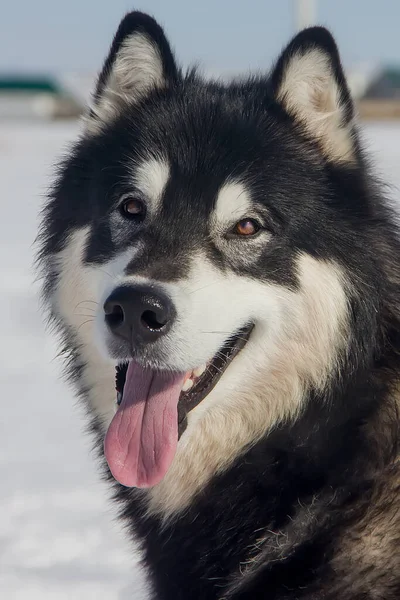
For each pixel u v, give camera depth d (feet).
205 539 12.06
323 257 12.12
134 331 11.41
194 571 12.10
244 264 12.23
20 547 17.37
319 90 12.85
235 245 12.30
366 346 11.80
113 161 13.08
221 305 11.89
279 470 11.92
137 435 11.87
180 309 11.50
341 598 11.10
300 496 11.74
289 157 12.65
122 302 11.37
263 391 12.17
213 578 11.95
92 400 13.06
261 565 11.53
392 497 11.28
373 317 11.84
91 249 12.82
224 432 12.22
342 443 11.73
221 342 11.87
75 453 22.79
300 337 12.07
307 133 12.94
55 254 13.50
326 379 11.92
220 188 12.39
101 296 12.05
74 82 127.13
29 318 35.99
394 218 12.71
